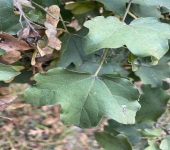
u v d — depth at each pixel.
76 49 0.35
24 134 0.83
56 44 0.29
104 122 0.96
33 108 0.94
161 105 0.38
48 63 0.33
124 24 0.29
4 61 0.29
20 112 0.90
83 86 0.30
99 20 0.28
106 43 0.27
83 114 0.29
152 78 0.36
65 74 0.29
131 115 0.29
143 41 0.28
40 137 0.85
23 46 0.28
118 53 0.36
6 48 0.28
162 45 0.28
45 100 0.29
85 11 0.35
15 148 0.77
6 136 0.78
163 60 0.36
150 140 0.35
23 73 0.38
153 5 0.32
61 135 0.87
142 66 0.37
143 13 0.34
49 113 0.96
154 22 0.29
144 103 0.38
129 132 0.42
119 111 0.29
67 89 0.30
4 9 0.28
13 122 0.85
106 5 0.32
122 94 0.30
